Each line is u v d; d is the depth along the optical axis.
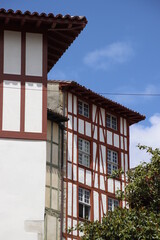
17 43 28.50
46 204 42.62
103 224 31.03
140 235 29.81
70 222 44.44
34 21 28.27
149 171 31.50
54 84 46.91
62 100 46.53
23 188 27.09
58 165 44.34
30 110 27.94
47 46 29.39
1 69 28.14
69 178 45.28
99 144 48.66
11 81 28.11
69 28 28.75
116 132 50.44
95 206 47.00
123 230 29.98
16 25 28.61
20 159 27.38
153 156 31.70
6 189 26.98
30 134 27.69
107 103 49.31
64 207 44.28
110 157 49.44
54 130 44.53
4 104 27.81
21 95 28.03
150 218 30.11
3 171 27.14
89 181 47.03
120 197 32.12
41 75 28.38
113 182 48.91
